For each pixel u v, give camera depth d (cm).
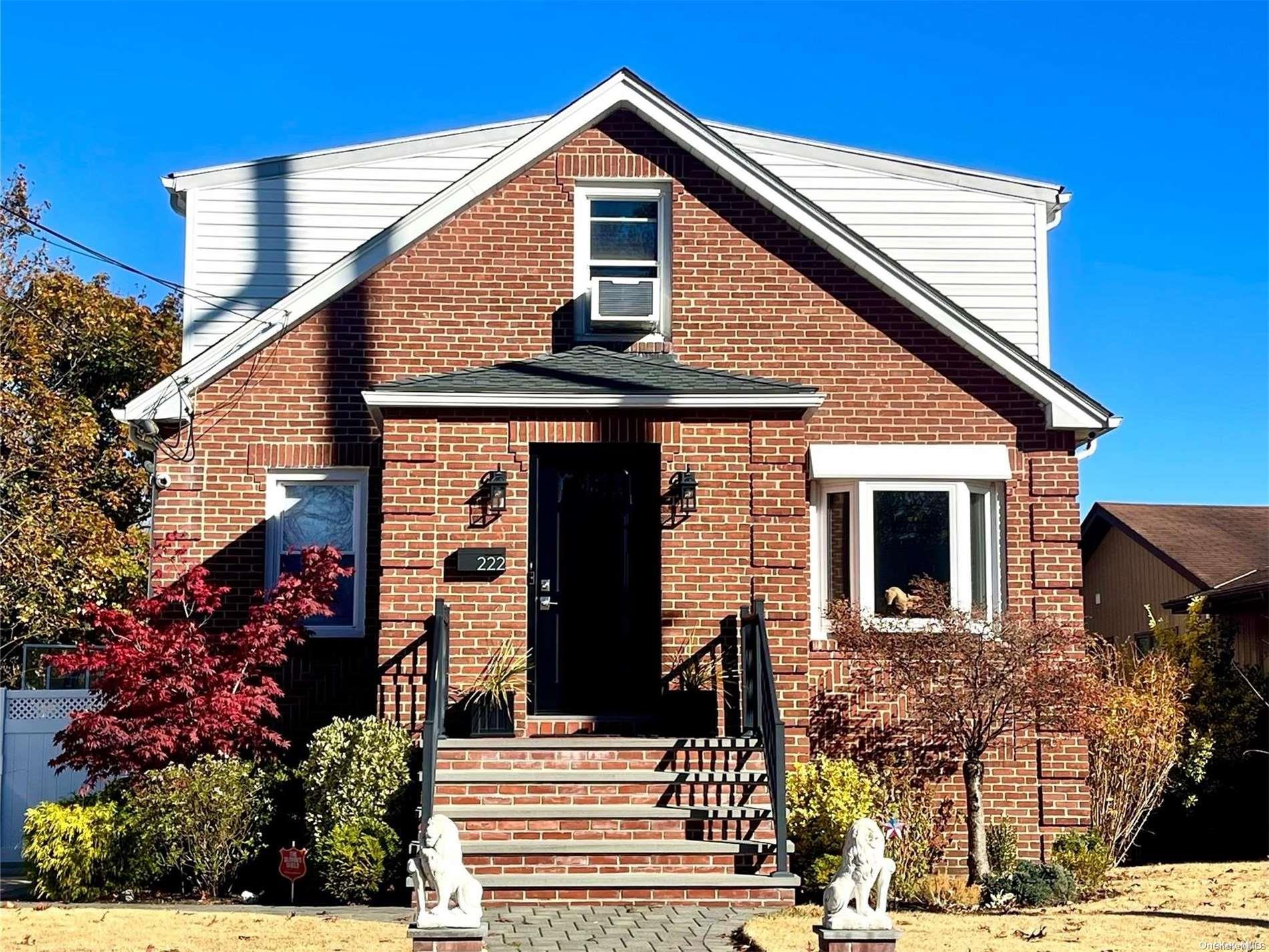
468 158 1838
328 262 1798
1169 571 2381
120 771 1334
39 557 2366
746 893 1141
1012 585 1525
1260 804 1827
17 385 2527
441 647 1252
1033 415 1553
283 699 1496
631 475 1433
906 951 977
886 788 1379
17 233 2594
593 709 1396
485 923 1000
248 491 1534
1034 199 1831
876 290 1569
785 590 1380
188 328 1761
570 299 1566
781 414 1399
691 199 1578
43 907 1168
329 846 1205
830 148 1845
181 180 1795
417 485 1377
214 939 998
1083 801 1477
